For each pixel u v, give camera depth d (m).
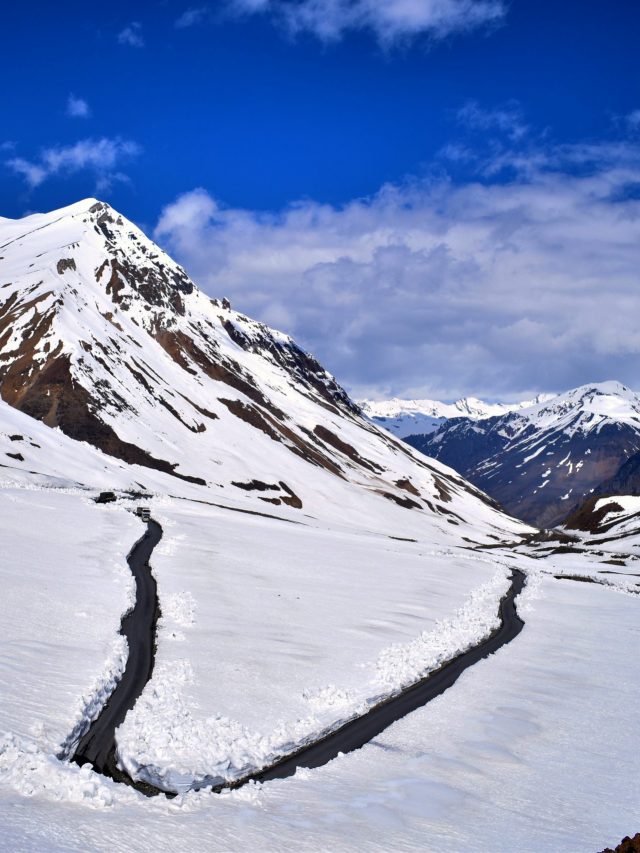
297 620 47.41
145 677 33.66
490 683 39.19
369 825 21.84
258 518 120.44
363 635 45.53
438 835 21.53
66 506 88.06
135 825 20.11
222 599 50.78
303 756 28.14
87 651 35.00
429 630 49.38
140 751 26.39
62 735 25.72
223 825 20.89
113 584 50.19
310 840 20.44
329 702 32.94
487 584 76.38
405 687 37.12
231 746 27.44
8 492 90.38
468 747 29.62
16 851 16.89
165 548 68.25
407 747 29.39
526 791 25.55
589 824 23.19
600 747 30.47
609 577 104.31
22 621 37.59
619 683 40.69
